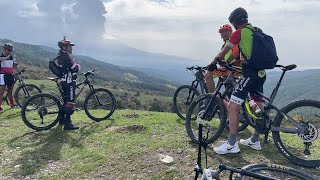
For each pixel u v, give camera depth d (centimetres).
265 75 304
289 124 302
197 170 177
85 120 511
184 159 324
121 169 314
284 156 309
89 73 517
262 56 286
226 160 317
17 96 699
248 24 302
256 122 308
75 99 482
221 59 311
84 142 399
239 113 314
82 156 352
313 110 291
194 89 459
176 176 292
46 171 322
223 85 343
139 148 360
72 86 461
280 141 308
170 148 354
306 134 290
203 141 180
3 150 386
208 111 349
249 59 291
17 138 430
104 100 517
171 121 462
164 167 311
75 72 464
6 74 654
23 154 369
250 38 290
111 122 486
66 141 408
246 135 394
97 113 538
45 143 405
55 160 348
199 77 440
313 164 297
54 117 514
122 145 373
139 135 406
